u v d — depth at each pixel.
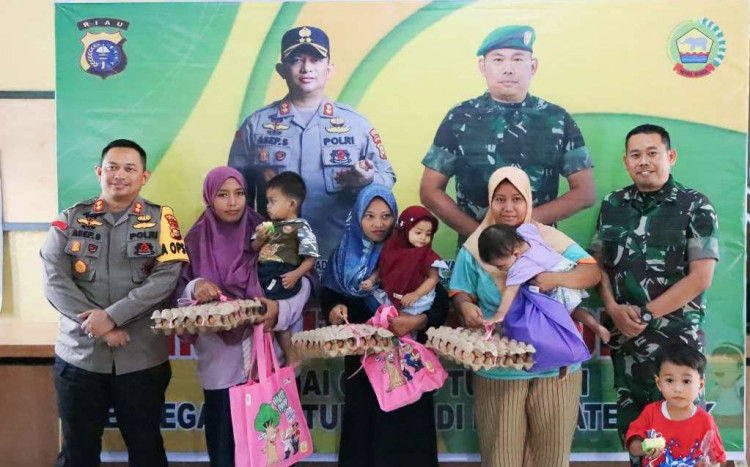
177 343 3.23
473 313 2.63
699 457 2.55
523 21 3.13
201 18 3.15
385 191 2.79
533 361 2.52
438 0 3.13
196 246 2.85
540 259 2.60
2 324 3.46
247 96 3.18
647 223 2.93
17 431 3.27
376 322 2.65
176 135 3.18
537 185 3.16
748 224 3.32
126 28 3.16
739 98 3.11
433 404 3.02
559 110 3.14
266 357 2.75
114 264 2.69
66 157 3.18
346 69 3.16
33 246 3.49
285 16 3.15
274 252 2.85
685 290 2.87
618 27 3.12
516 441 2.68
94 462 2.79
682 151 3.13
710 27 3.10
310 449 2.82
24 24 3.47
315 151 3.18
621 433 3.00
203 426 3.24
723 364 3.14
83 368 2.70
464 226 3.17
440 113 3.16
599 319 3.15
